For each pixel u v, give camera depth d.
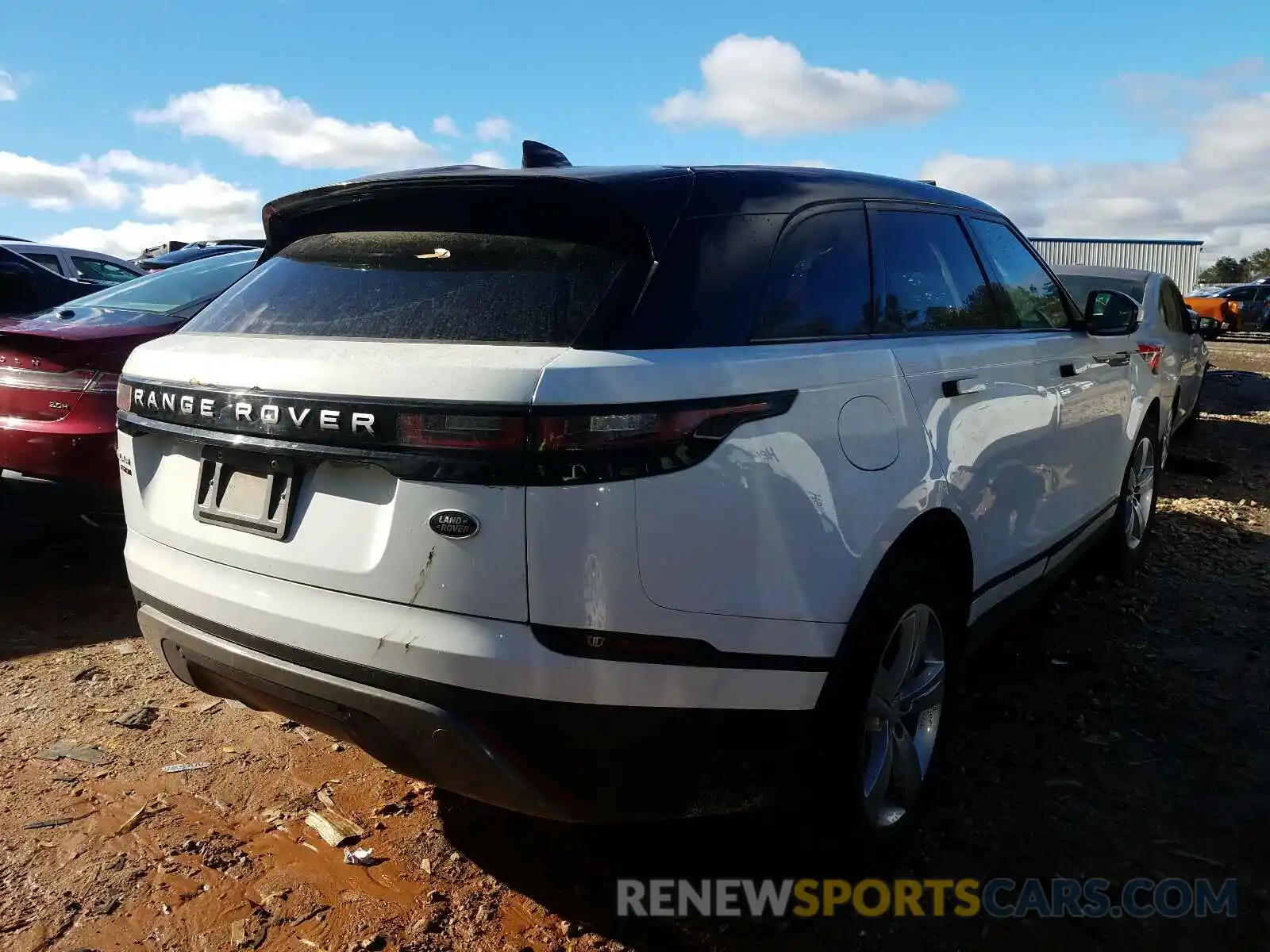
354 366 2.14
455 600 2.04
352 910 2.51
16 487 4.59
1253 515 6.59
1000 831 2.90
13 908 2.48
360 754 3.32
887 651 2.66
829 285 2.64
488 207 2.45
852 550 2.38
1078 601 4.80
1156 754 3.35
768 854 2.75
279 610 2.27
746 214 2.44
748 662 2.18
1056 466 3.71
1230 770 3.24
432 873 2.67
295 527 2.27
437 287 2.35
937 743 2.96
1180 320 8.53
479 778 2.10
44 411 4.47
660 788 2.14
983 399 3.04
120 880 2.61
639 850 2.80
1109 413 4.31
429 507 2.04
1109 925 2.50
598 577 1.98
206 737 3.41
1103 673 3.99
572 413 1.95
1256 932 2.48
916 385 2.72
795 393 2.29
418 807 3.00
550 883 2.64
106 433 4.50
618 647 2.02
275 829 2.86
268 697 2.38
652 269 2.21
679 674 2.09
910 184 3.23
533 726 2.04
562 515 1.96
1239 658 4.14
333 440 2.13
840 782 2.47
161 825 2.86
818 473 2.31
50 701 3.65
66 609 4.61
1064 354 3.77
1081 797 3.08
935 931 2.48
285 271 2.73
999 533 3.21
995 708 3.68
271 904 2.53
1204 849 2.82
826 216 2.71
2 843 2.75
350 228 2.74
